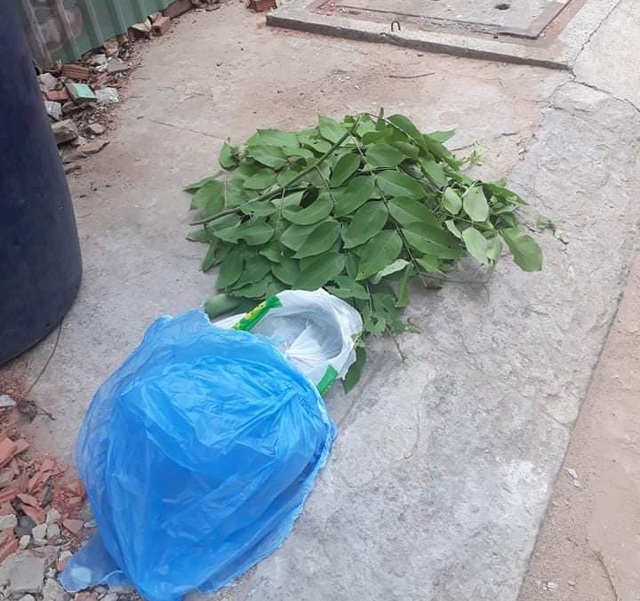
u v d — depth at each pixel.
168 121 3.15
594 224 2.54
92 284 2.39
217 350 1.82
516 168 2.71
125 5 3.61
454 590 1.63
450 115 3.04
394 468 1.83
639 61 3.37
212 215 2.50
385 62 3.43
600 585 1.75
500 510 1.77
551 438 1.93
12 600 1.64
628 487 1.93
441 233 2.20
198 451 1.58
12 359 2.17
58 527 1.76
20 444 1.93
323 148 2.56
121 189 2.79
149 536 1.59
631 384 2.17
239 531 1.66
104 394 1.80
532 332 2.17
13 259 1.98
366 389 2.01
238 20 3.87
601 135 2.92
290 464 1.68
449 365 2.07
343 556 1.67
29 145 1.92
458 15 3.65
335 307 2.04
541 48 3.33
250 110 3.18
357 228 2.20
